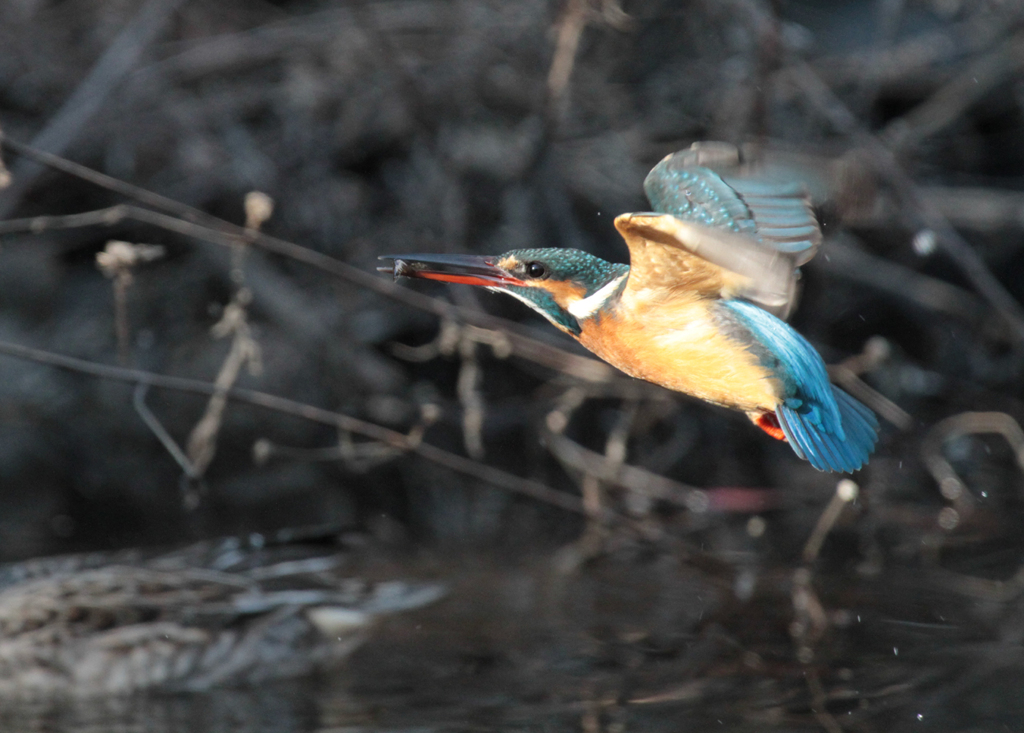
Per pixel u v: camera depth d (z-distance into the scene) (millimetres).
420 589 8398
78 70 12727
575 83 12227
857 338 12828
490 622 8188
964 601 8141
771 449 12062
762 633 7684
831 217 4688
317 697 7262
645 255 4609
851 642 7426
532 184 11992
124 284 7859
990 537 9633
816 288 11875
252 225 8109
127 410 12406
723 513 10727
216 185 12703
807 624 7809
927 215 11109
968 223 12586
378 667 7480
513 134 12516
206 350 12531
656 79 12531
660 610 8266
